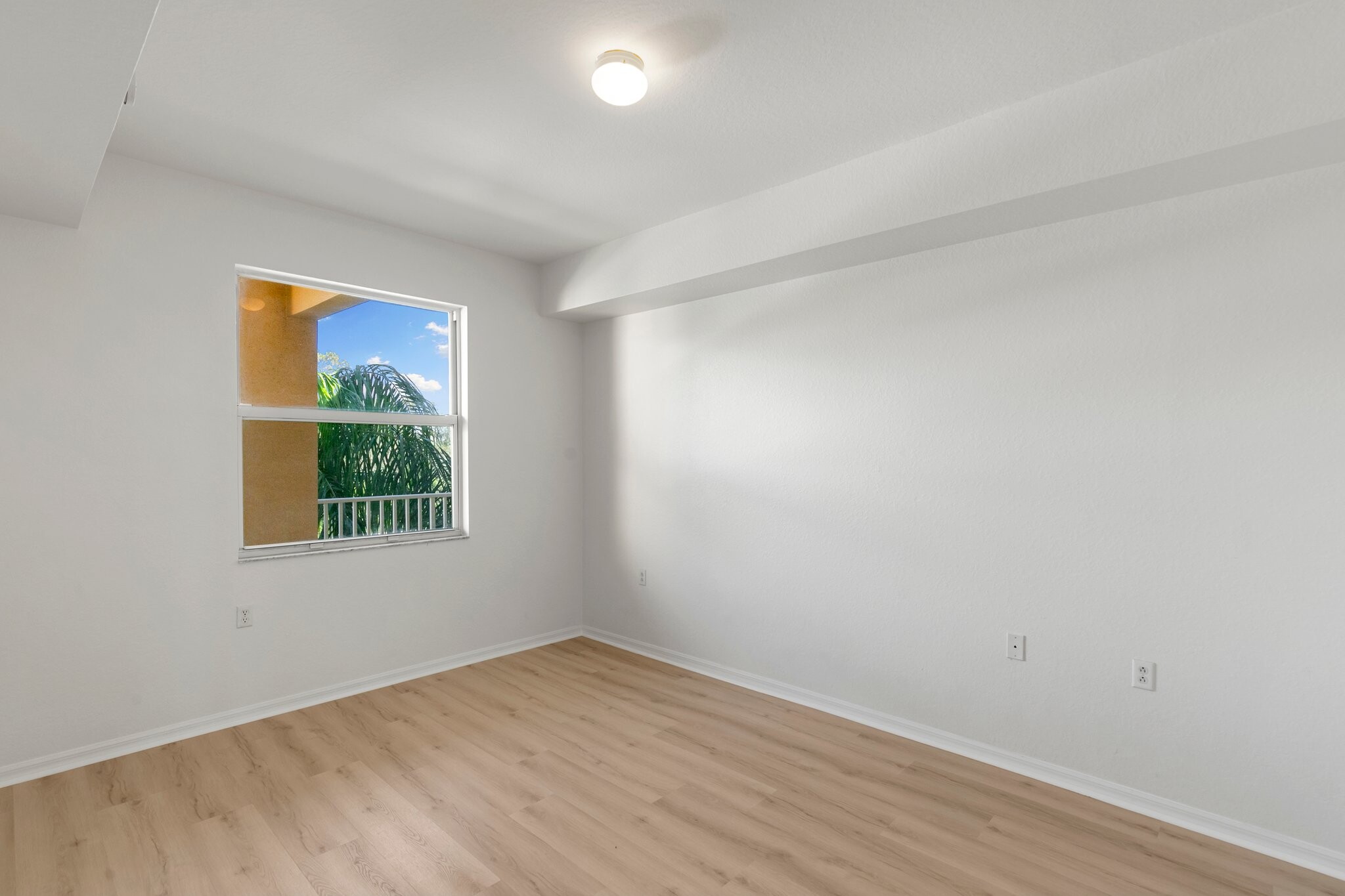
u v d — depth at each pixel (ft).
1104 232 8.07
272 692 10.40
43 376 8.45
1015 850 6.98
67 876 6.45
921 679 9.66
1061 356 8.39
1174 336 7.59
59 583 8.57
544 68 6.98
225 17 6.09
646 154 8.96
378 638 11.66
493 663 13.01
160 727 9.34
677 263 11.38
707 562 12.53
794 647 11.20
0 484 8.17
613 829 7.34
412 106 7.77
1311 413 6.80
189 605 9.60
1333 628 6.68
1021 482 8.73
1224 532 7.29
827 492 10.75
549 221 11.53
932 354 9.54
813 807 7.82
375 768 8.68
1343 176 6.64
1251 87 6.23
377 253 11.54
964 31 6.34
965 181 8.04
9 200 7.73
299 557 10.70
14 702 8.25
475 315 13.01
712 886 6.40
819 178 9.46
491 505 13.32
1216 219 7.33
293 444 10.99
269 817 7.50
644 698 11.23
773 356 11.48
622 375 14.16
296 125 8.18
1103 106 7.05
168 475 9.41
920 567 9.67
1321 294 6.75
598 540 14.74
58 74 5.21
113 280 8.95
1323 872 6.66
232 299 9.98
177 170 9.48
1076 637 8.28
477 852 6.91
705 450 12.56
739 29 6.32
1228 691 7.25
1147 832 7.34
